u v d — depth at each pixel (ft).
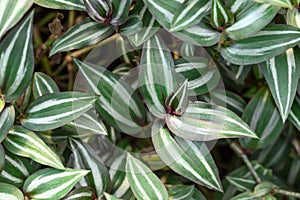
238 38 1.34
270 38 1.36
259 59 1.36
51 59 1.82
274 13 1.30
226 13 1.30
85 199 1.41
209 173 1.37
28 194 1.34
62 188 1.33
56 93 1.33
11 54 1.28
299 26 1.39
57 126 1.32
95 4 1.33
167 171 1.61
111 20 1.36
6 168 1.37
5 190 1.33
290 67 1.44
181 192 1.50
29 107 1.34
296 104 1.55
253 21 1.32
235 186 1.68
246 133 1.34
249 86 1.70
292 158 1.86
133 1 1.53
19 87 1.30
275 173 1.84
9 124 1.30
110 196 1.39
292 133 1.78
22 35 1.27
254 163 1.71
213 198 1.71
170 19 1.33
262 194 1.60
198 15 1.31
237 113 1.65
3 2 1.22
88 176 1.41
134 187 1.39
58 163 1.31
